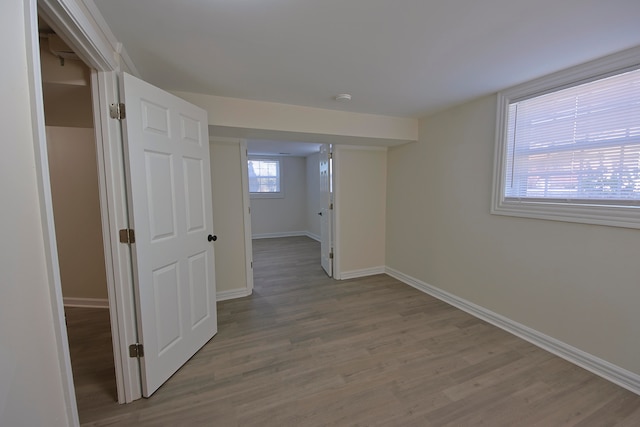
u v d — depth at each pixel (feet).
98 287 10.16
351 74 6.91
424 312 9.61
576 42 5.41
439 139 10.49
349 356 7.07
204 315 7.64
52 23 3.50
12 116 2.36
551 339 7.23
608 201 6.16
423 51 5.74
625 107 5.83
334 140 11.43
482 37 5.23
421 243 11.69
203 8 4.25
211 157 10.35
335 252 13.14
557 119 7.00
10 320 2.32
